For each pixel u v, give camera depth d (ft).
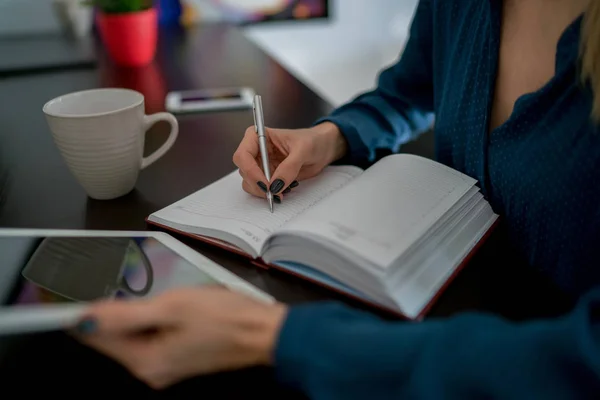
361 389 1.10
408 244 1.47
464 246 1.70
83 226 1.92
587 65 1.56
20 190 2.20
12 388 1.21
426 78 2.62
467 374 1.02
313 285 1.55
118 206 2.07
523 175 1.85
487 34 2.05
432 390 1.04
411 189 1.80
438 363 1.05
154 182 2.29
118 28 3.98
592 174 1.64
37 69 4.00
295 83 3.72
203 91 3.56
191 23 5.84
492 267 1.65
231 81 3.79
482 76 2.08
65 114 2.05
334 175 2.19
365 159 2.44
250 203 1.92
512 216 1.92
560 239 1.75
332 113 2.62
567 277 1.76
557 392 0.96
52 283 1.41
